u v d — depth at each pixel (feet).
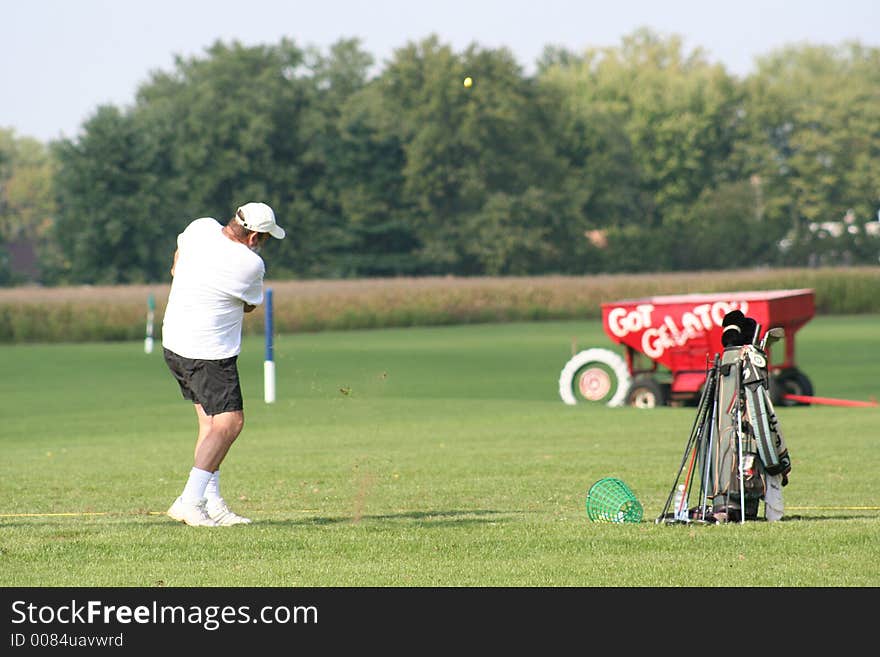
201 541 105.91
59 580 93.81
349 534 109.09
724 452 117.29
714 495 117.70
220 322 113.80
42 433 253.85
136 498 150.20
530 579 93.04
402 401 310.04
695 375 304.91
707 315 302.04
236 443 221.87
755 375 117.29
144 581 93.25
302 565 97.66
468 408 290.76
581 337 604.90
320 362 449.89
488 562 98.17
